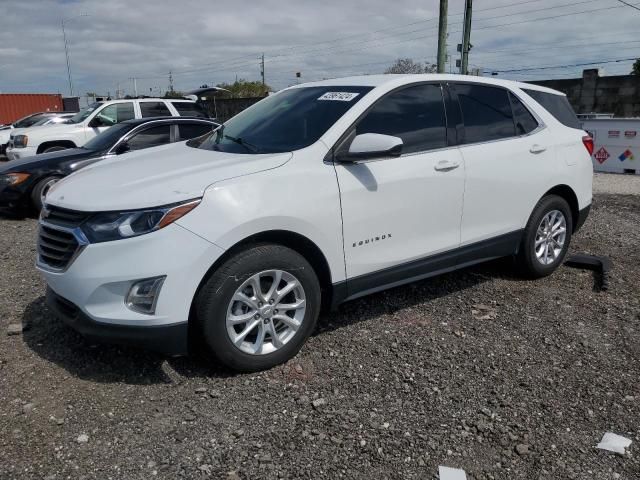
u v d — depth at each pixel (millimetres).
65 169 8406
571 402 3281
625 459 2799
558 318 4422
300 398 3254
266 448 2830
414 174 4059
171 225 3129
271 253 3404
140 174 3580
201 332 3291
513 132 4891
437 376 3535
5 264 5805
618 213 8469
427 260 4277
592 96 23906
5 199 8336
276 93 4910
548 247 5242
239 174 3400
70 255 3275
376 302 4656
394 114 4125
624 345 3994
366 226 3848
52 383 3373
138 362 3621
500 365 3688
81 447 2812
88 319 3205
